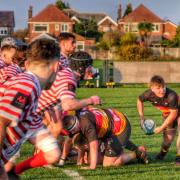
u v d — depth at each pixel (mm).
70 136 8625
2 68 7734
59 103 7715
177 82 34969
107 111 8781
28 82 4723
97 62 63344
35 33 101250
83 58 8492
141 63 34406
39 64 4891
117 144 8820
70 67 8500
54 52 4941
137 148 9195
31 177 7988
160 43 90750
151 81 9328
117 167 8852
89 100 7359
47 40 4984
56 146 5848
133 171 8570
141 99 9555
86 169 8570
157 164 9289
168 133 9664
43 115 7738
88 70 8586
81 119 8422
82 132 8492
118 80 34125
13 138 4992
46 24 101500
